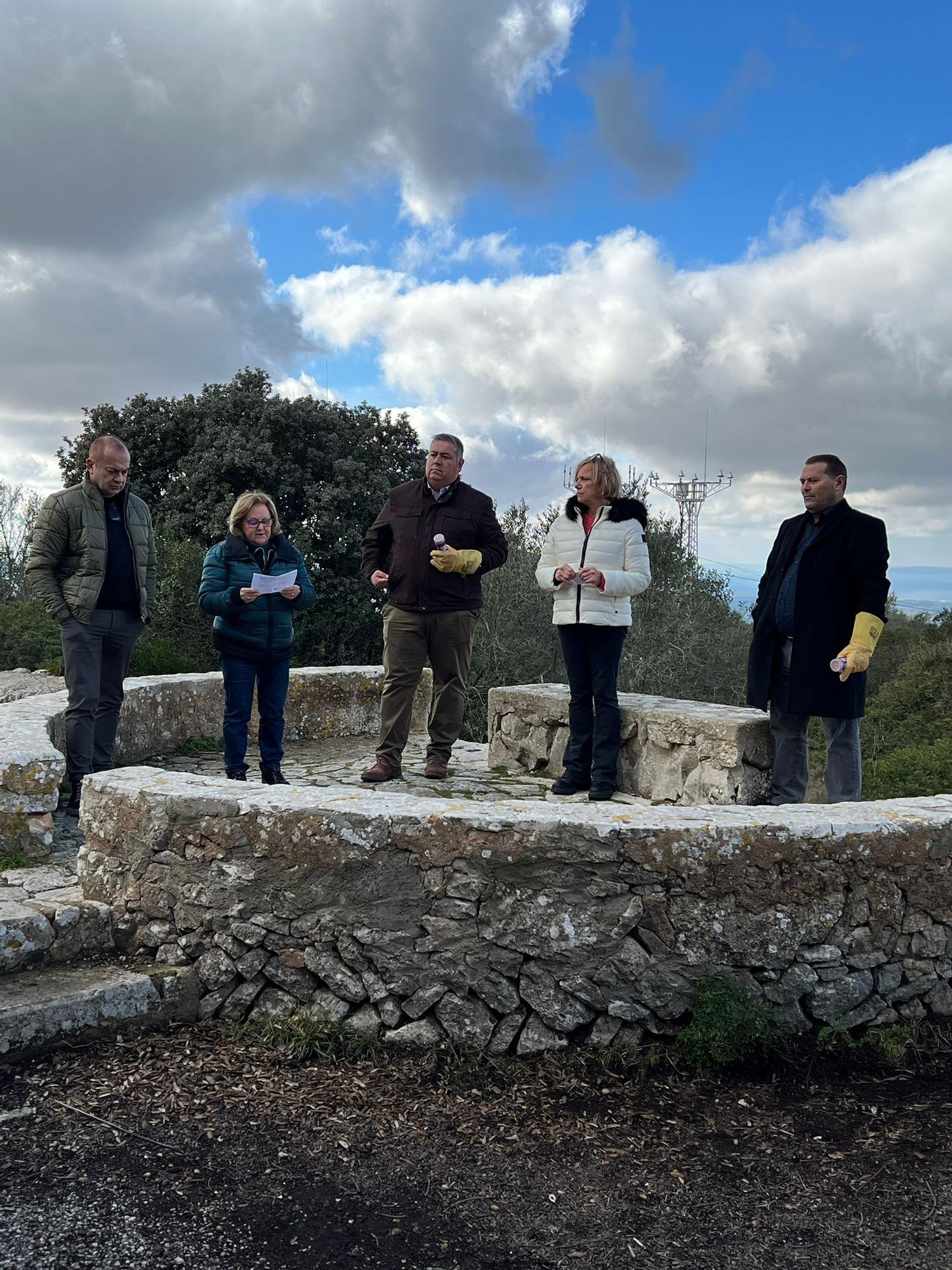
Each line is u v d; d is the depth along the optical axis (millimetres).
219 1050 3393
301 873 3520
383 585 5984
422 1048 3420
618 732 5684
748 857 3404
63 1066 3229
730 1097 3168
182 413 21578
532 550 18141
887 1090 3213
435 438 5738
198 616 17219
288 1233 2420
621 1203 2605
